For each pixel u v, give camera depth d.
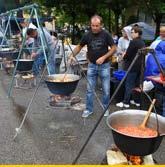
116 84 6.83
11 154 4.56
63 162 4.31
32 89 8.45
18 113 6.43
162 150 4.66
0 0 18.97
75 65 7.61
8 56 10.75
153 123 3.15
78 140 5.02
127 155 3.14
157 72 5.73
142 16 17.56
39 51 8.93
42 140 5.02
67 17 18.97
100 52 5.68
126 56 6.34
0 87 8.83
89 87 5.93
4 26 13.73
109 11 17.14
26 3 19.05
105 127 5.54
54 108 5.33
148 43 13.12
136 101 6.79
